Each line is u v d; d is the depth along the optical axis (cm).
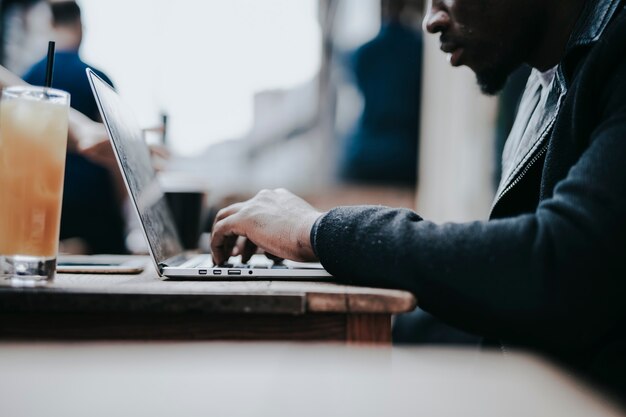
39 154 77
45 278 79
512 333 72
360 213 83
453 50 114
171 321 70
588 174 74
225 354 49
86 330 70
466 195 349
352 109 420
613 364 79
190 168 421
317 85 440
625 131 75
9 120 77
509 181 108
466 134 350
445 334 173
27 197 77
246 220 96
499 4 107
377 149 411
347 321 72
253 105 440
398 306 69
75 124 164
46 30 351
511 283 70
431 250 74
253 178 444
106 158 168
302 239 88
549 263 70
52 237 79
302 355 51
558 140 93
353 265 78
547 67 114
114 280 85
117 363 43
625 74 81
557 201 75
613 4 92
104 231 257
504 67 114
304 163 444
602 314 70
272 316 71
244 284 81
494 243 72
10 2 345
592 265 69
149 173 121
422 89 399
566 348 73
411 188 419
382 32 392
